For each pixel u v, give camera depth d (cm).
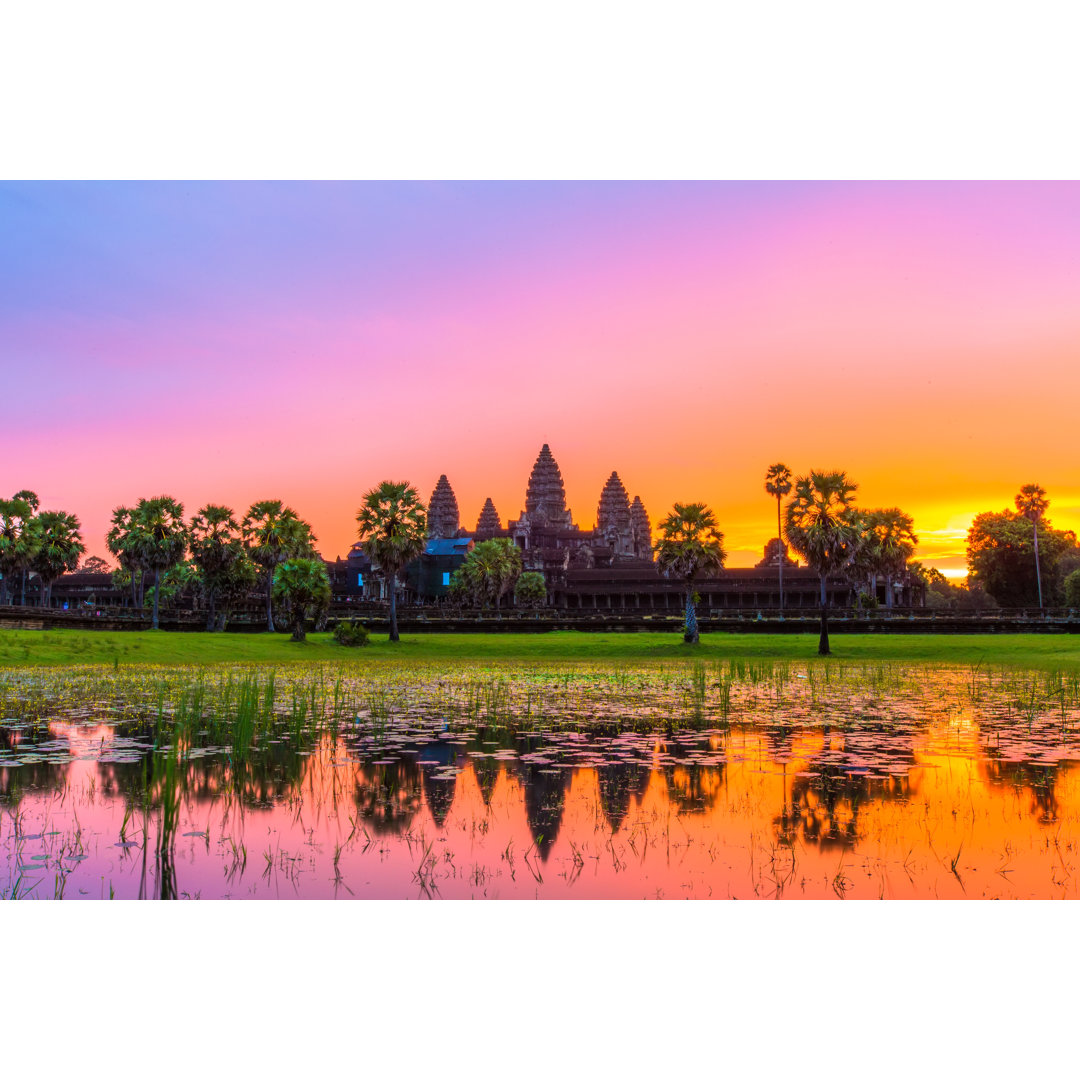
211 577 7469
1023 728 1917
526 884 855
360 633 6047
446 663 4838
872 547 8875
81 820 1092
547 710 2270
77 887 847
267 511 7475
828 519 5531
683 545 6131
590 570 12838
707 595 11919
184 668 3853
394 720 2050
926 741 1714
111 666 3916
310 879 870
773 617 8462
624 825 1069
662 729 1900
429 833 1038
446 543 13525
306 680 3219
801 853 948
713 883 856
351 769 1409
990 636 6719
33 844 991
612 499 17400
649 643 6297
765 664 4372
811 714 2194
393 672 3866
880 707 2366
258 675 3394
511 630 7744
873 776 1353
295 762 1470
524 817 1106
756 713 2214
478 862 924
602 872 891
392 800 1200
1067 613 7662
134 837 1021
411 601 12850
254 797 1216
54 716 2008
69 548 8225
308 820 1096
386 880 866
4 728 1820
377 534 6425
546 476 17162
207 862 924
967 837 1008
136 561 7219
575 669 4222
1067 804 1160
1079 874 877
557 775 1362
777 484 8162
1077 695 2741
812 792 1237
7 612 6194
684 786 1286
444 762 1477
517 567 10588
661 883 857
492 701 2505
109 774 1351
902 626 7250
